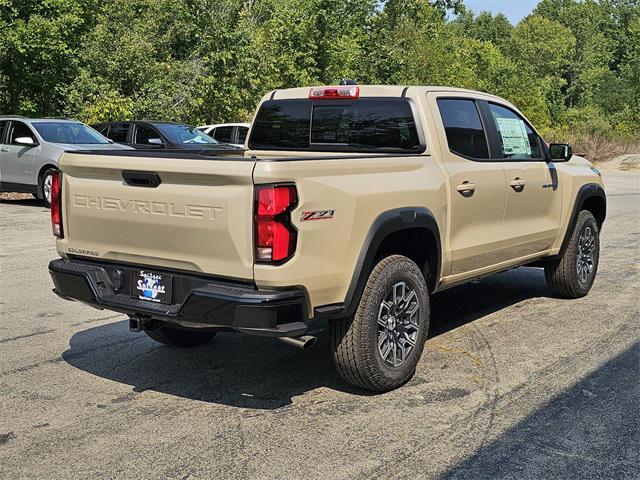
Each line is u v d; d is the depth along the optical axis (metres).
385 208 4.75
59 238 5.08
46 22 18.72
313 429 4.29
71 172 4.91
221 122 24.36
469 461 3.87
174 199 4.36
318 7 28.14
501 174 6.08
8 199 16.44
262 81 25.20
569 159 6.85
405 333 4.93
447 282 5.63
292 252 4.16
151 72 23.25
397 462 3.86
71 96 20.31
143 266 4.64
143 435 4.23
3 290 7.72
